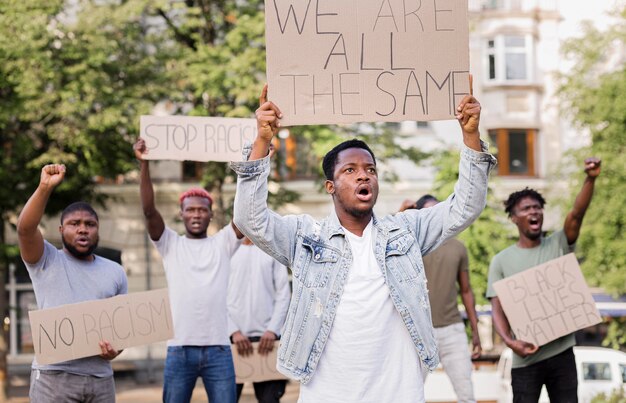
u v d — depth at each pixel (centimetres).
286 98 495
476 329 980
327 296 468
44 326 709
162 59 2255
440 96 500
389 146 2344
